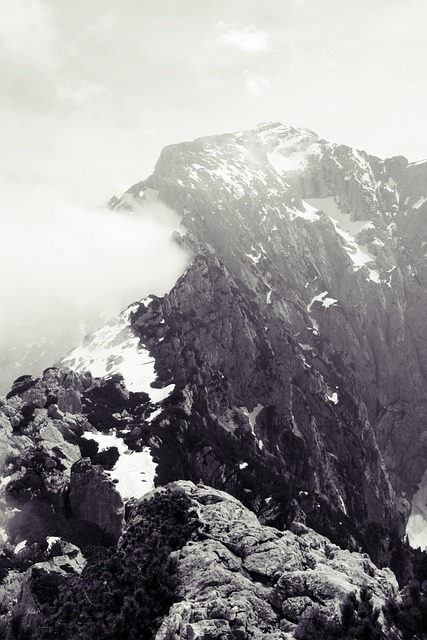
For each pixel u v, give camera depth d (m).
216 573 80.75
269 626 75.19
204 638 71.06
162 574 82.75
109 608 83.19
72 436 187.38
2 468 168.88
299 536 94.06
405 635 75.88
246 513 94.12
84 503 159.50
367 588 81.25
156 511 93.06
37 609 94.31
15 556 137.25
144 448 185.75
